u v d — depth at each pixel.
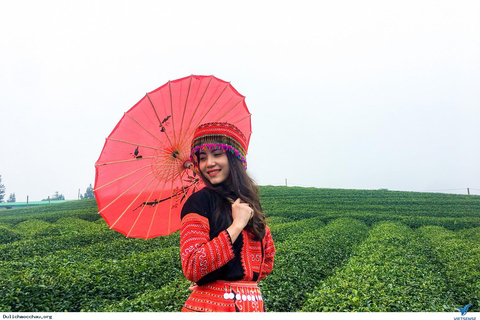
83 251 10.07
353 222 17.69
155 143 1.79
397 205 21.53
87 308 5.80
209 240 1.45
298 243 10.48
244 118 2.02
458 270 7.77
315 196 25.12
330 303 4.88
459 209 19.72
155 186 1.85
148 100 1.70
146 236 1.90
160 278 7.65
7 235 12.84
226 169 1.59
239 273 1.45
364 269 6.90
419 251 10.51
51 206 18.66
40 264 7.77
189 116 1.83
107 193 1.71
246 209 1.45
